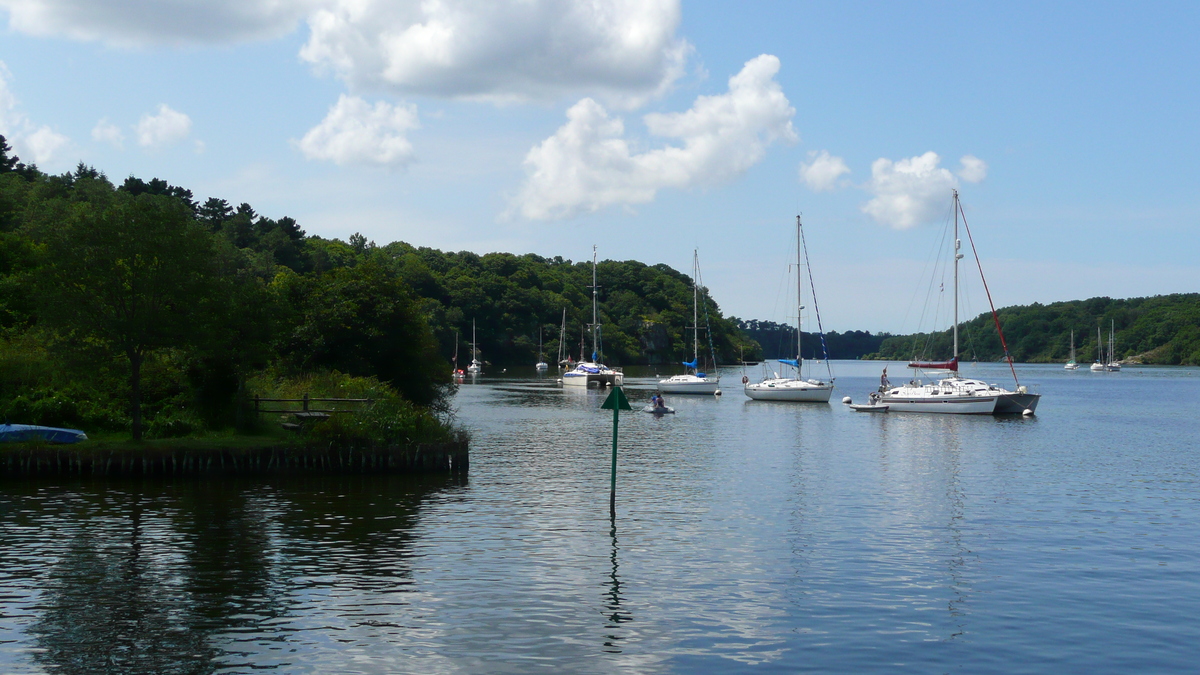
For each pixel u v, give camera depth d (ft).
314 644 52.11
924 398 266.98
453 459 124.36
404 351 183.01
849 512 97.86
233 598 61.16
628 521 90.99
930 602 62.85
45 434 117.60
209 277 122.01
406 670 48.32
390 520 89.66
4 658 49.11
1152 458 155.43
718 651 52.16
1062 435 201.46
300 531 83.71
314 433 121.39
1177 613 60.85
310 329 173.68
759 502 103.91
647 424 222.89
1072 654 52.65
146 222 115.24
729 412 270.87
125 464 113.91
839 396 406.41
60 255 113.29
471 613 58.65
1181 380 582.35
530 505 99.66
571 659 50.39
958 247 288.51
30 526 84.43
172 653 50.24
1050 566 73.77
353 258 650.02
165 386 137.18
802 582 67.72
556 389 408.87
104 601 60.03
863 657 51.52
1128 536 86.22
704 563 73.36
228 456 116.98
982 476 129.39
